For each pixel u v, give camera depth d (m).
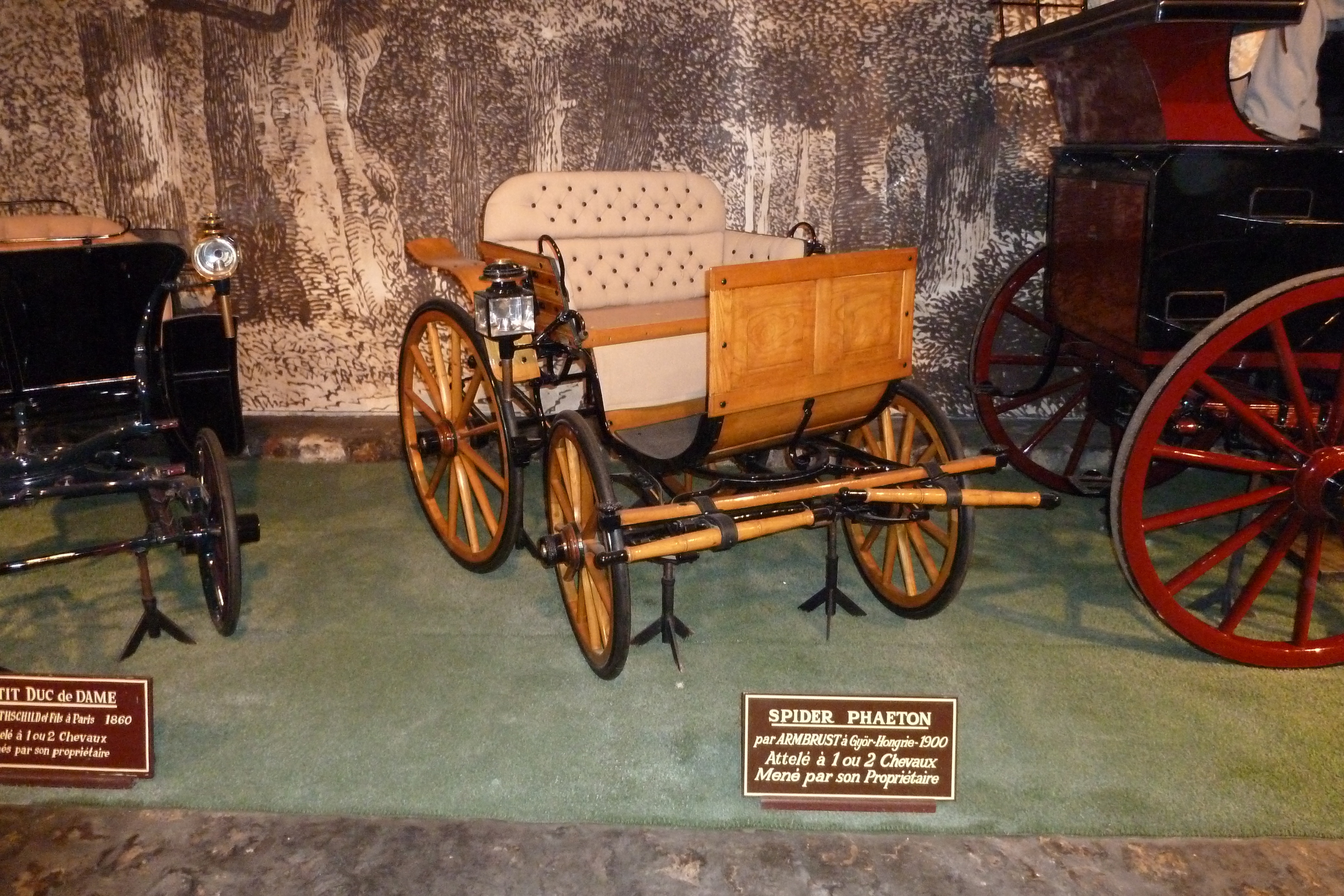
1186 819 2.20
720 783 2.35
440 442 3.43
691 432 3.00
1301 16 2.50
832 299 2.58
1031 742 2.47
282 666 2.85
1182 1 2.46
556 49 4.46
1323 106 3.45
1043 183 4.52
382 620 3.12
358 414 4.95
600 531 2.44
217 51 4.53
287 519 3.92
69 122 4.62
